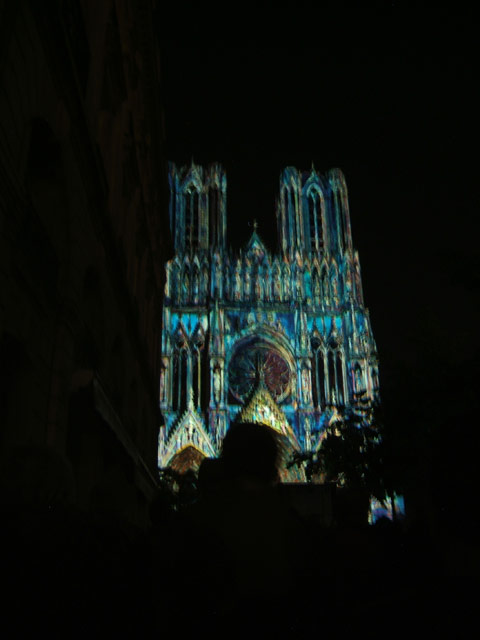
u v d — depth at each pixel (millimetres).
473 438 2598
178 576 3361
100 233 22344
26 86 13914
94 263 21672
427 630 3064
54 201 17703
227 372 81500
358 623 3287
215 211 94562
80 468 21312
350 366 82250
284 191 98938
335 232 95312
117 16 27531
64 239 18016
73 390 17797
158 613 3398
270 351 84625
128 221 30969
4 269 12992
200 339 85000
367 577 4098
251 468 3832
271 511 3676
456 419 2719
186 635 3262
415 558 3621
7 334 13812
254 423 4070
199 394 80688
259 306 86062
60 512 3715
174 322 85500
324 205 97688
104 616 3625
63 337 17406
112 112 26797
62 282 17828
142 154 36938
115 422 21016
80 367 19484
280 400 81375
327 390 81938
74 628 3383
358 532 5020
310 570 3641
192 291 87812
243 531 3488
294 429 77812
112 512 5453
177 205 94438
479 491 2557
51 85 15859
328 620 3326
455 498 2639
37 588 3270
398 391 32781
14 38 12977
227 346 83250
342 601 3504
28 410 15133
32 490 3783
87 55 20812
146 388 39125
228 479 3820
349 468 44438
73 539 3574
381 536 5980
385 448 32969
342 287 88938
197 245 93500
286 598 3373
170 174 96438
